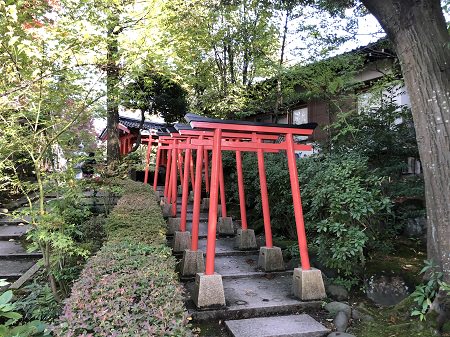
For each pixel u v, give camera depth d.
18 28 3.45
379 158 5.87
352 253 4.10
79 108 4.23
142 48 4.60
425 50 3.37
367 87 8.43
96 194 6.88
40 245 3.96
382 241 4.91
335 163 5.04
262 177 5.48
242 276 5.15
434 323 3.28
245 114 9.34
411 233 5.56
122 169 7.73
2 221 7.25
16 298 4.22
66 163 4.45
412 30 3.42
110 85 4.66
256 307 4.01
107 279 2.54
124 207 5.34
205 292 3.96
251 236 6.44
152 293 2.36
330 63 7.21
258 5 8.14
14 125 3.94
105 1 4.39
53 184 4.39
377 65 8.03
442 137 3.32
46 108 4.12
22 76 3.71
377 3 3.66
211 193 4.24
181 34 6.14
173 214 7.71
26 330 2.71
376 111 6.10
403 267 4.49
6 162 4.14
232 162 9.23
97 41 4.01
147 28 4.74
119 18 4.67
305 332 3.52
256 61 8.55
